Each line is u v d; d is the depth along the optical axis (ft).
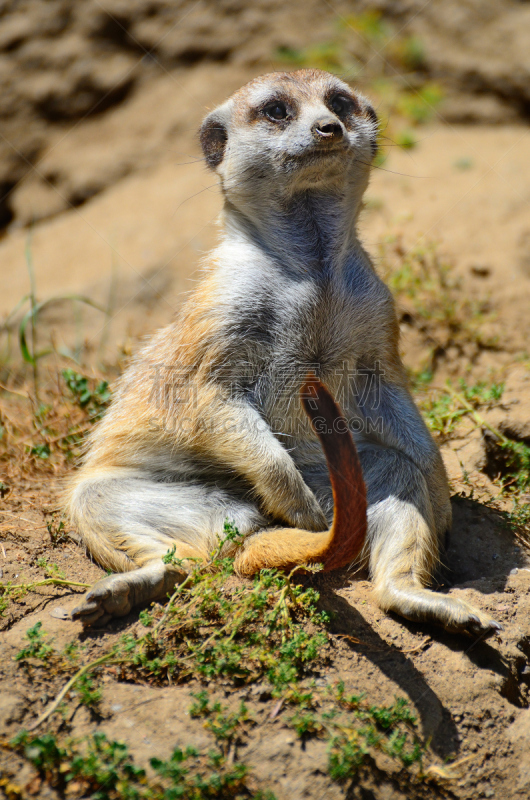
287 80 25.12
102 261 53.72
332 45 65.57
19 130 67.82
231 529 21.40
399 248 43.19
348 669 18.94
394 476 23.65
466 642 20.06
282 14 67.05
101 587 19.42
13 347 48.14
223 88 66.03
